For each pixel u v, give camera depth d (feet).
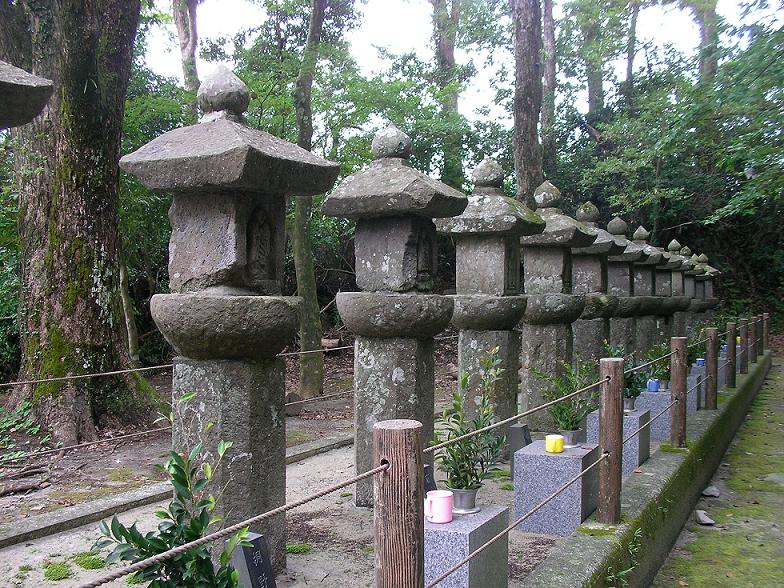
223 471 10.37
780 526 17.47
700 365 30.04
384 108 36.01
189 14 33.94
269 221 11.14
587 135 61.36
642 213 60.03
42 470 18.83
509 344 18.29
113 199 23.17
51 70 22.09
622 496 14.66
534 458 13.52
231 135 10.12
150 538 7.06
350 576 11.30
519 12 32.86
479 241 18.26
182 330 10.12
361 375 14.92
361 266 14.90
